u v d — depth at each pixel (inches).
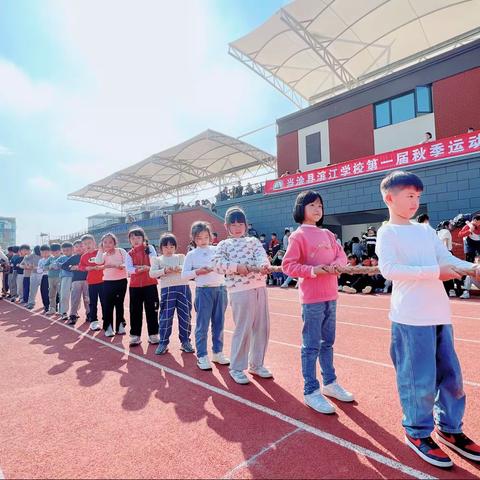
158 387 145.3
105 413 123.2
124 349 207.5
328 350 129.3
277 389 138.8
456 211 448.5
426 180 474.9
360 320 264.7
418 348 90.0
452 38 681.6
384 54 736.3
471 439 98.1
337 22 650.8
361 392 134.2
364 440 100.3
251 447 98.7
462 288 357.4
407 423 93.7
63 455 98.6
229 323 272.7
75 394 141.2
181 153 1012.5
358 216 655.1
